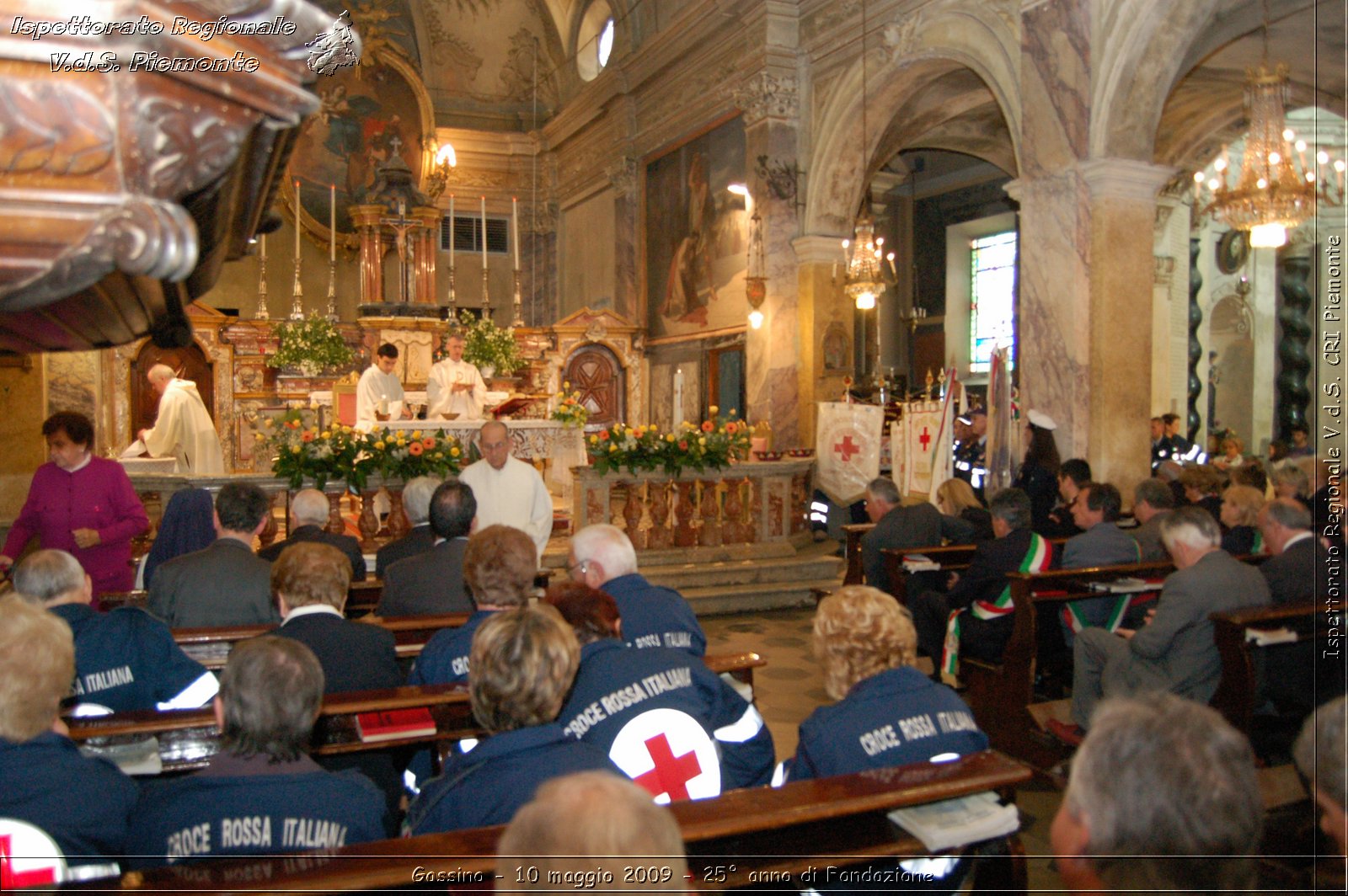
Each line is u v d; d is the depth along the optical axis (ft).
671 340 54.54
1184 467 26.50
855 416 36.17
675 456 30.81
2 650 6.95
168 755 9.35
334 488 27.32
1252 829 4.68
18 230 3.46
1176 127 38.65
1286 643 13.11
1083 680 15.15
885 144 44.68
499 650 7.25
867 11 38.99
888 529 22.82
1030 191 30.35
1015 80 31.63
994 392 30.55
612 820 4.12
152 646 10.66
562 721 8.82
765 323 44.42
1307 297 55.77
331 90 62.39
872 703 8.47
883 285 38.60
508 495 21.17
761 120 43.75
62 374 31.94
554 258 71.10
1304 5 26.94
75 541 17.71
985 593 18.19
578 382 57.67
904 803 7.27
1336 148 39.42
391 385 37.06
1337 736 6.10
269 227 5.72
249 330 51.57
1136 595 18.45
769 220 43.65
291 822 6.82
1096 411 28.09
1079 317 28.60
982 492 36.32
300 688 7.11
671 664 9.15
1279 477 19.53
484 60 69.82
